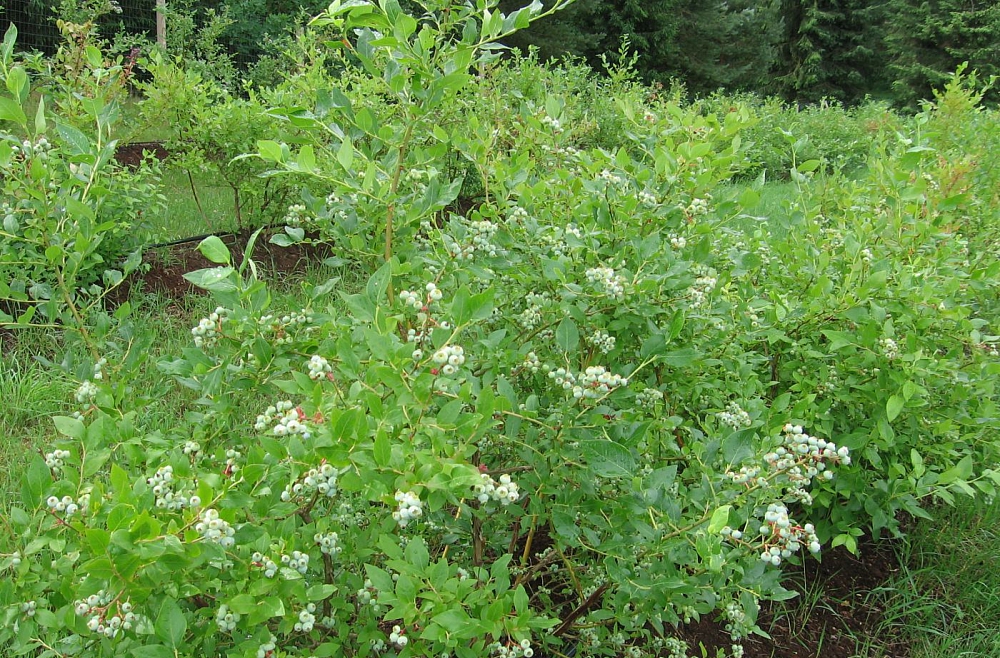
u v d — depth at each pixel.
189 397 3.87
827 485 2.89
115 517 1.32
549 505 2.09
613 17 28.39
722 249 3.17
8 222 2.14
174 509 1.52
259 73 12.80
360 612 1.88
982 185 5.09
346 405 1.65
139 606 1.51
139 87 6.09
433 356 1.61
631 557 1.87
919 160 3.84
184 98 5.84
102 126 2.21
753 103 18.11
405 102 2.15
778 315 2.76
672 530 1.80
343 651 1.91
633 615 2.11
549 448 1.99
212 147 6.05
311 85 6.01
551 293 2.45
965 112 6.88
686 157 2.58
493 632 1.51
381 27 2.03
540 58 25.23
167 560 1.36
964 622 3.03
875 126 10.93
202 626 1.67
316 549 1.75
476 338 2.34
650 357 2.04
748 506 1.85
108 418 1.73
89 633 1.55
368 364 1.77
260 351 1.86
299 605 1.62
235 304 1.88
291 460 1.51
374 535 1.90
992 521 3.34
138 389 3.35
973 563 3.23
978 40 29.81
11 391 3.79
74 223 2.20
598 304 2.24
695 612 2.05
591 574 2.39
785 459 1.77
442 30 2.19
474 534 2.33
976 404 3.14
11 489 3.04
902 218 3.71
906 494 2.88
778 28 34.69
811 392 2.99
